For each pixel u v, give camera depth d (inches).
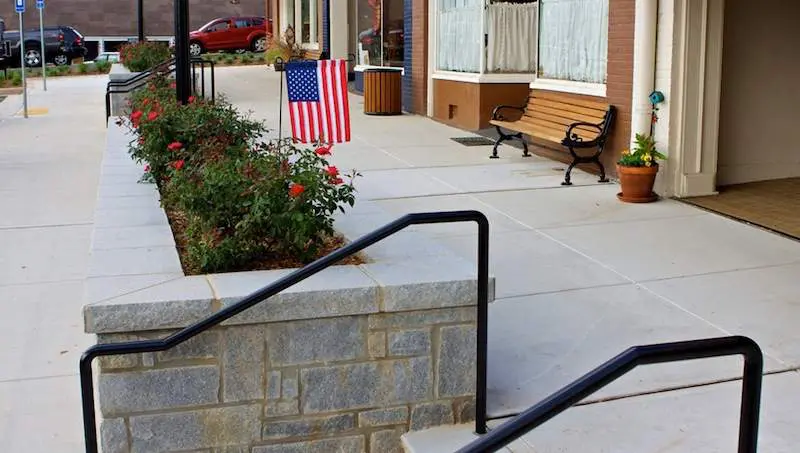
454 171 389.4
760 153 357.7
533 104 422.9
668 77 321.7
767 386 168.6
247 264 167.2
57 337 209.8
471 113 514.3
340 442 149.1
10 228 309.7
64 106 724.7
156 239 181.6
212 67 587.8
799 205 315.0
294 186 165.3
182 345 139.3
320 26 862.5
